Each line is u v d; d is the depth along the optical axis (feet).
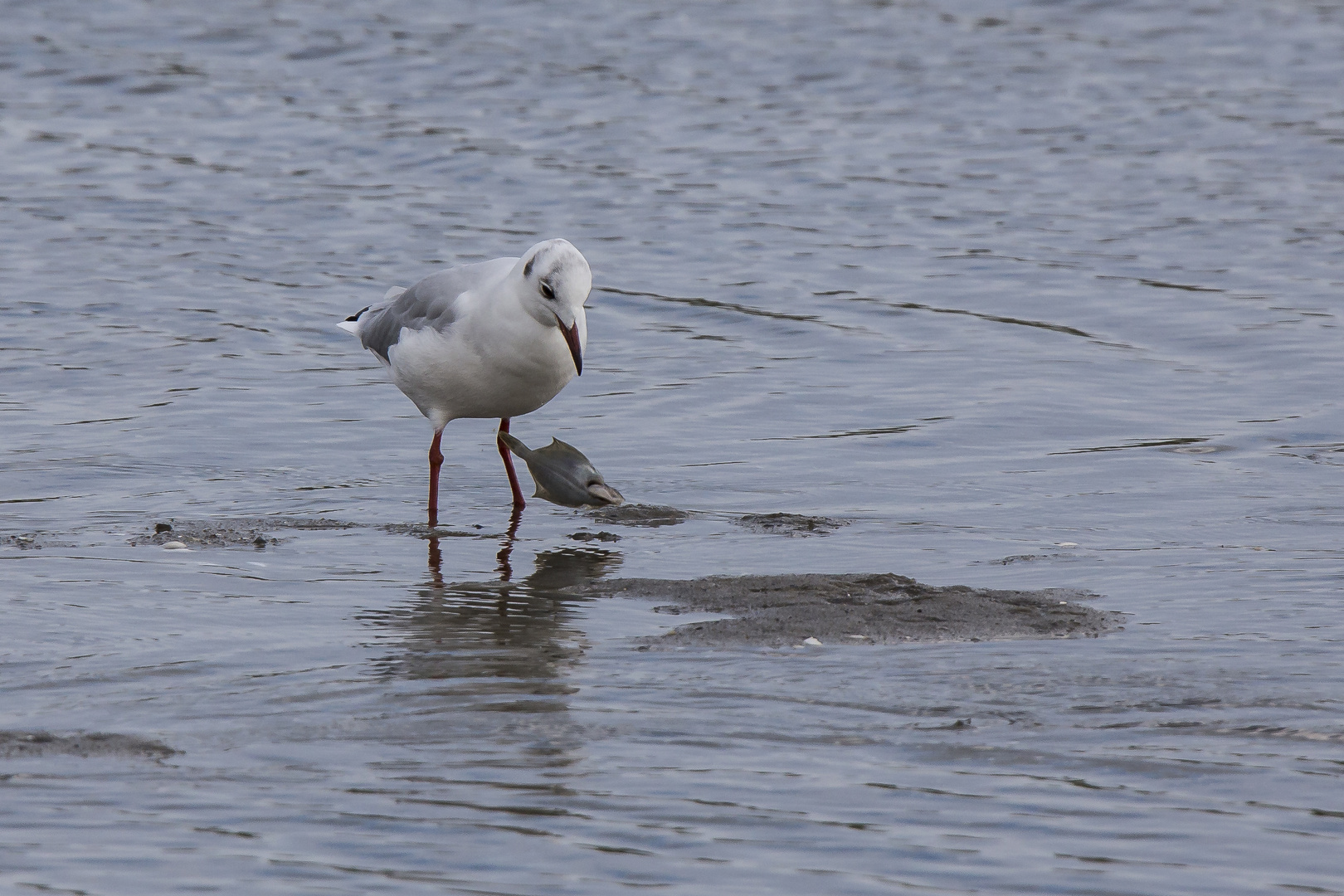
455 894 19.85
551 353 40.37
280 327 61.21
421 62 110.22
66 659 28.96
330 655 29.27
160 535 38.68
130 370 55.21
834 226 76.95
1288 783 22.86
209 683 27.58
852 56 112.57
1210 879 20.20
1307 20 122.11
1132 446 47.44
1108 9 125.90
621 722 25.46
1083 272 68.85
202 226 75.46
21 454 46.19
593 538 39.14
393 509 42.09
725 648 29.55
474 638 30.53
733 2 127.13
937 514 41.04
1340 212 77.82
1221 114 98.32
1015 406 51.72
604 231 75.72
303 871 20.36
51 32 115.44
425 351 40.96
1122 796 22.57
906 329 61.52
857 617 31.30
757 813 22.07
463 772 23.44
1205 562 35.96
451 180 84.89
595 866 20.53
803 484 44.24
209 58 110.63
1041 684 27.04
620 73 107.86
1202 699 26.20
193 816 21.93
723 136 93.97
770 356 58.23
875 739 24.68
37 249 70.54
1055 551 37.27
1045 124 96.89
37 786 22.86
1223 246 72.49
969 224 77.00
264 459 46.73
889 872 20.43
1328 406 51.13
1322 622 30.76
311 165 87.35
